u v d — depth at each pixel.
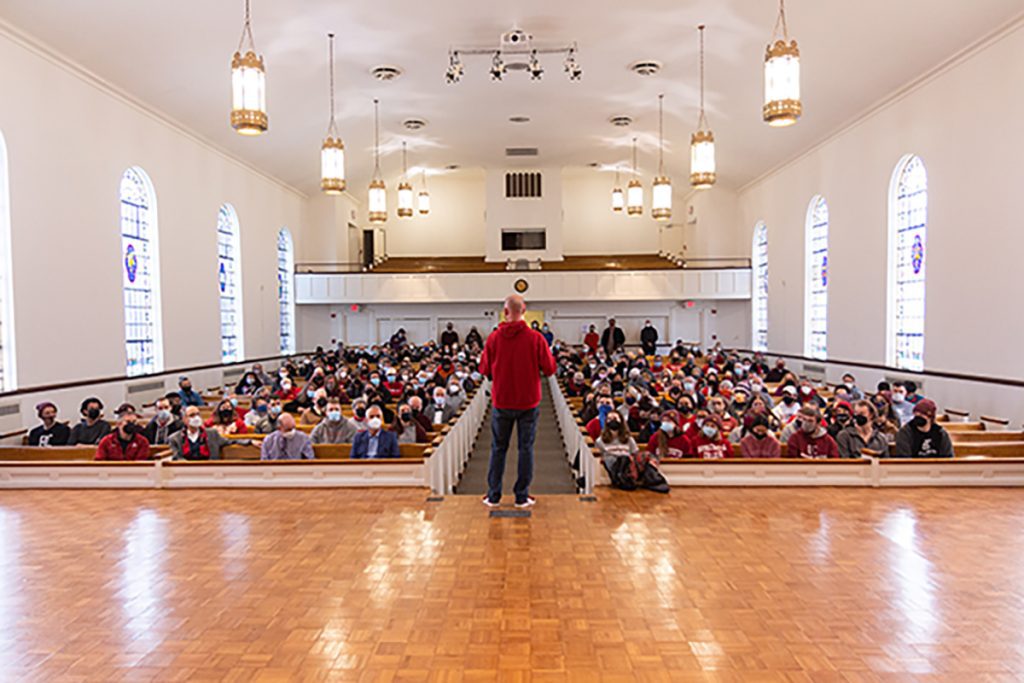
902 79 12.14
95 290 11.72
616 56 13.29
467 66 13.91
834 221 15.99
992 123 10.28
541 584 4.34
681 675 3.26
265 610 3.99
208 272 16.31
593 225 28.34
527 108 16.89
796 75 7.04
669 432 7.23
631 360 16.41
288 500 6.36
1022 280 9.70
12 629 3.78
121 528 5.56
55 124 10.72
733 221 24.34
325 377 13.62
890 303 13.62
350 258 26.66
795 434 7.20
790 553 4.86
